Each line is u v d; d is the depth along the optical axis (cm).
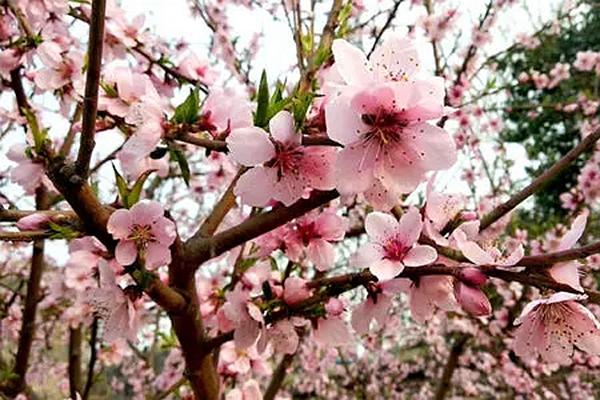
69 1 32
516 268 17
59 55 28
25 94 40
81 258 23
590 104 91
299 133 18
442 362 119
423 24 64
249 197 18
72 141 41
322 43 30
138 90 21
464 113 78
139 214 19
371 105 16
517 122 162
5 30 34
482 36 70
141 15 32
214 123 19
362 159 17
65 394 97
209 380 22
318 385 119
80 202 18
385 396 126
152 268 19
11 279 84
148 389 103
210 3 60
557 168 20
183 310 20
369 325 21
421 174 17
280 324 22
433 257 18
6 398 49
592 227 89
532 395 106
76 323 53
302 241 24
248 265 25
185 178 19
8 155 21
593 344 18
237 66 57
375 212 19
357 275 20
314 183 18
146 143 19
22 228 18
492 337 96
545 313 18
